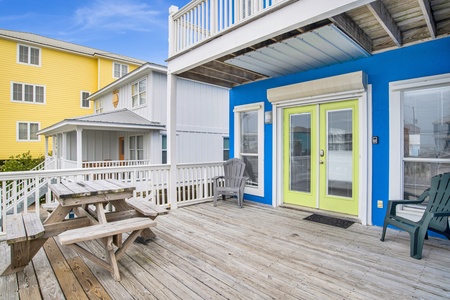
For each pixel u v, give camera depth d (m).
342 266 2.47
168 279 2.25
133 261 2.61
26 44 13.58
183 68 4.34
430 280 2.21
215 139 10.65
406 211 3.39
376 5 2.59
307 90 4.25
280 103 4.80
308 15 2.57
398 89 3.45
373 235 3.29
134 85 10.25
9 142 13.22
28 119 13.72
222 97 10.96
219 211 4.55
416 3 2.68
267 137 5.07
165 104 9.40
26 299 1.97
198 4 4.02
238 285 2.15
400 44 3.36
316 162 4.42
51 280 2.25
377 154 3.65
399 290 2.06
